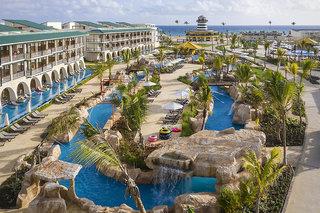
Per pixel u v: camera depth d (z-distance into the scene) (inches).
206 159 1213.7
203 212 978.7
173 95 2498.8
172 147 1321.4
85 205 1053.2
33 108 2196.1
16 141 1582.2
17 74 2352.4
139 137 1546.5
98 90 2689.5
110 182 1258.0
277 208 1003.9
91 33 4244.6
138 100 1707.7
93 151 792.9
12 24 3117.6
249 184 913.5
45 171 1097.4
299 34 6870.1
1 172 1274.6
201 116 1893.5
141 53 5216.5
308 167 1283.2
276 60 4020.7
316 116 1930.4
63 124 1576.0
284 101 1278.3
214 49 5964.6
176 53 4753.9
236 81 2839.6
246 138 1368.1
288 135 1589.6
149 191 1219.2
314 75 3223.4
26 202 1081.4
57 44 3056.1
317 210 1004.6
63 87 2849.4
